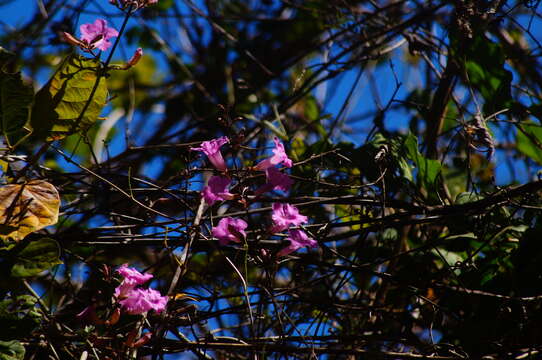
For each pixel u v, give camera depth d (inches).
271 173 129.0
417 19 148.5
